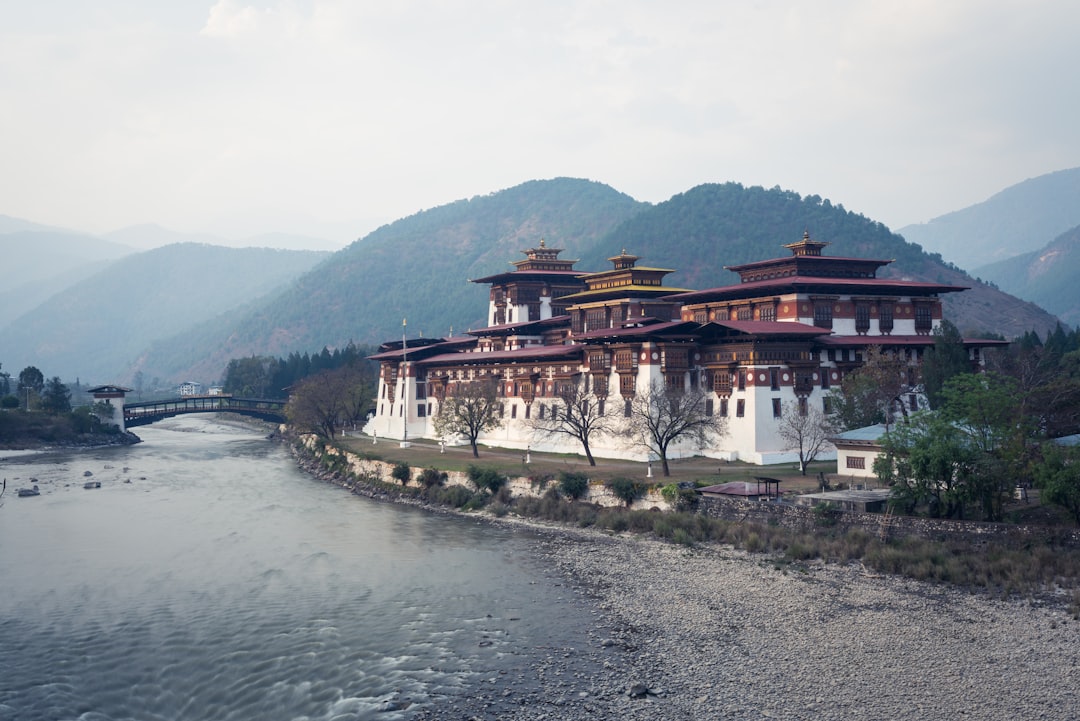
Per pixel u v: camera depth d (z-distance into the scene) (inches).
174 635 2391.7
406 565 3129.9
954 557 2731.3
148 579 2960.1
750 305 5310.0
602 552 3257.9
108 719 1909.4
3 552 3376.0
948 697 1868.8
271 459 7027.6
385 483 4970.5
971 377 3255.4
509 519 3986.2
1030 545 2672.2
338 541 3555.6
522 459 5142.7
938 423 3009.4
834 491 3432.6
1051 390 3521.2
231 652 2261.3
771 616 2420.0
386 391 7637.8
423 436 7140.8
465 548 3400.6
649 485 3727.9
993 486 2874.0
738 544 3174.2
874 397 4242.1
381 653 2234.3
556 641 2295.8
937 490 2965.1
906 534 2925.7
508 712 1868.8
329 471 5807.1
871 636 2231.8
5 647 2313.0
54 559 3255.4
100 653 2268.7
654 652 2192.4
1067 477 2696.9
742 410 4534.9
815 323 5019.7
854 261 5649.6
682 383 4822.8
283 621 2496.3
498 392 6181.1
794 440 4276.6
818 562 2910.9
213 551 3380.9
